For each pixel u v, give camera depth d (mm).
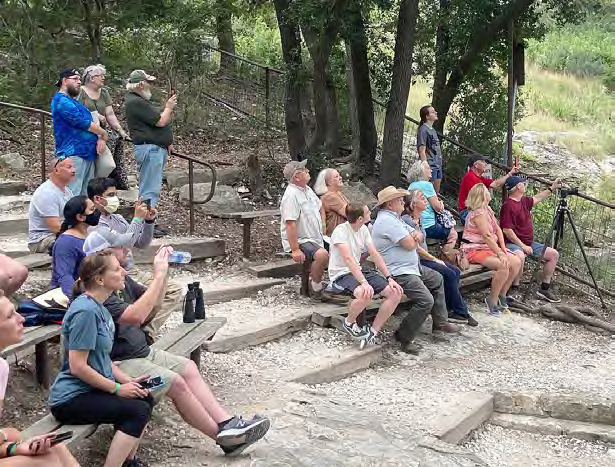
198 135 13266
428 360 7539
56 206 6875
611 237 11477
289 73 11633
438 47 12852
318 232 7965
